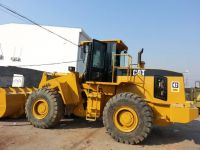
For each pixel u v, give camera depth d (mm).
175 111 6953
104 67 8352
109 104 7086
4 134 7031
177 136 8258
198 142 7539
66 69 27703
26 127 8078
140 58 7828
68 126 8633
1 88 8992
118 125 6953
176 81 7504
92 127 8641
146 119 6723
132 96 6953
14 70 18406
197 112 7160
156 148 6598
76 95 8320
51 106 8000
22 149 5734
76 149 6000
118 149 6262
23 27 29062
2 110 8844
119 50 8859
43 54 28406
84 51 8750
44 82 8938
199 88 15906
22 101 9469
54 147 6043
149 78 7637
